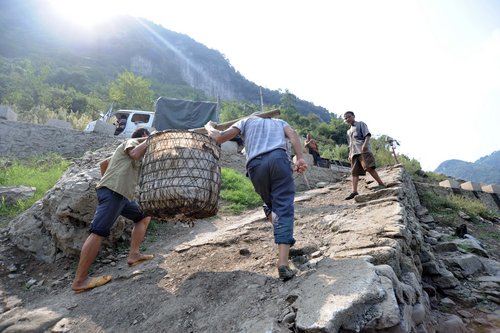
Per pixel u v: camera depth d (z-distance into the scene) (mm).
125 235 4492
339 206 5129
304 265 2809
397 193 5059
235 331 2133
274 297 2408
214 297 2648
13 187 6098
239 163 10273
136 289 3061
